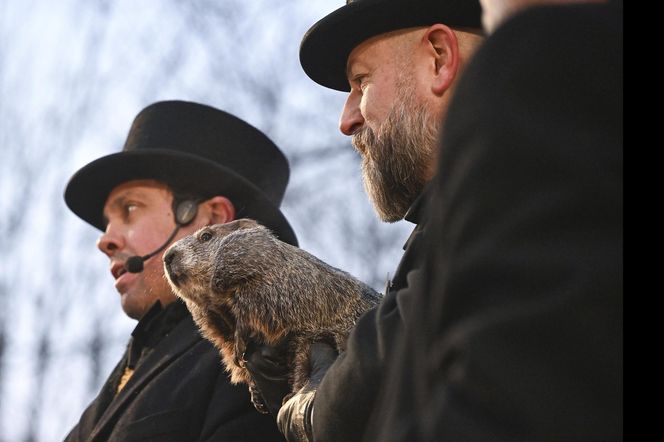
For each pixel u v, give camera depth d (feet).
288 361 23.72
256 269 24.07
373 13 23.53
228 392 28.55
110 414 30.81
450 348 7.98
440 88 22.80
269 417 27.76
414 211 20.13
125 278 34.91
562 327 7.47
